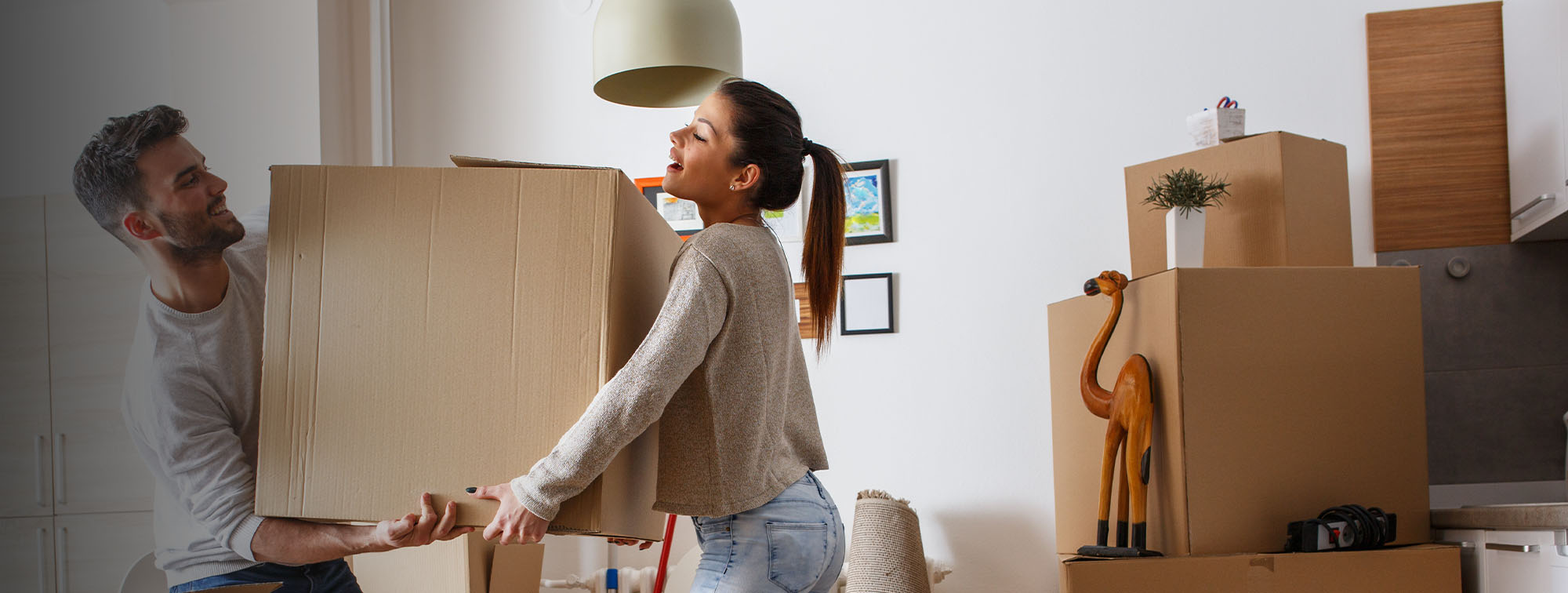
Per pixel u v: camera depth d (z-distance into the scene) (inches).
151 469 65.4
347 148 118.3
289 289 53.9
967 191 113.8
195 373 64.6
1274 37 109.3
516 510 49.3
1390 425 82.8
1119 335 91.6
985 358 111.8
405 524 50.9
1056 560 108.1
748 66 119.5
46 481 68.9
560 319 51.9
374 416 52.6
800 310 116.0
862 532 100.0
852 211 115.2
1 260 67.6
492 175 53.4
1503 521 75.5
